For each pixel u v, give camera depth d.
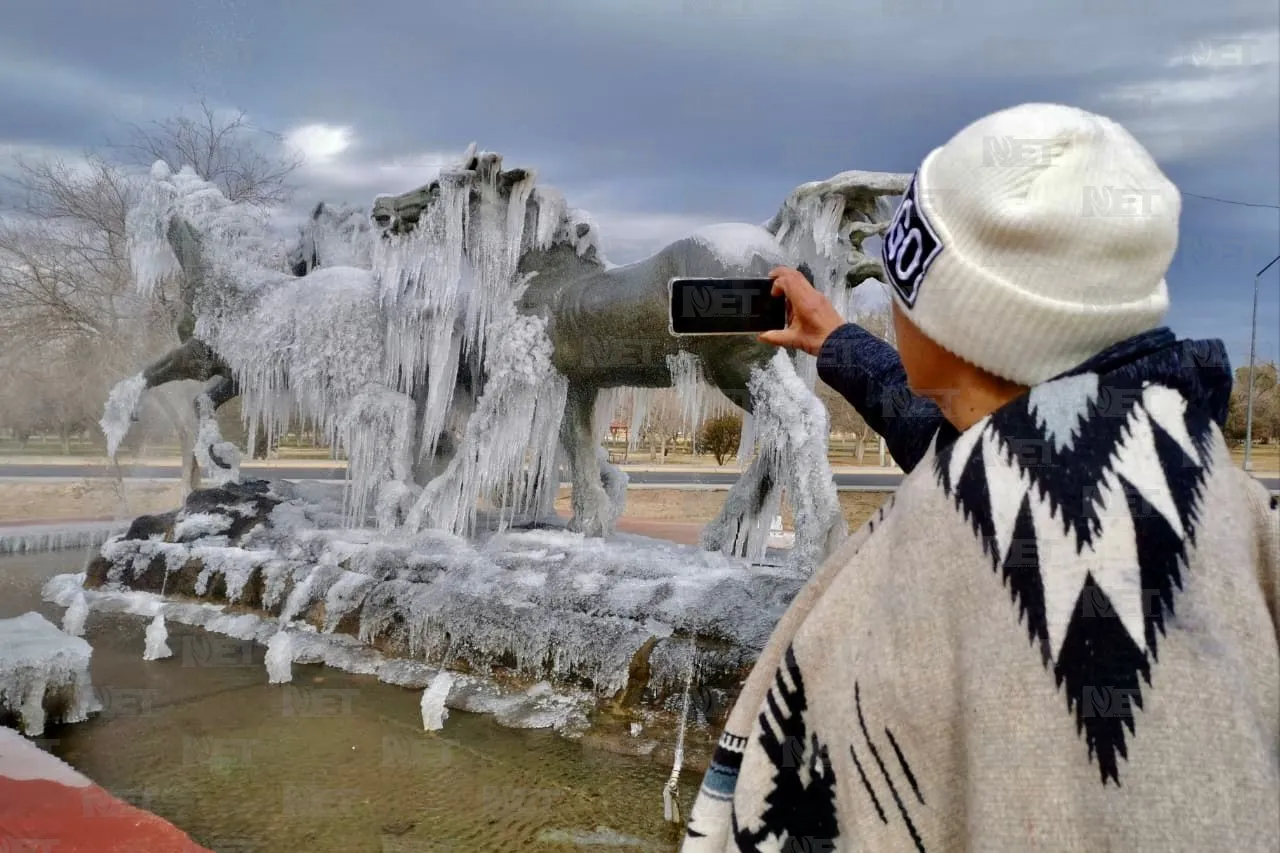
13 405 10.80
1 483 12.35
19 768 3.04
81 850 2.47
